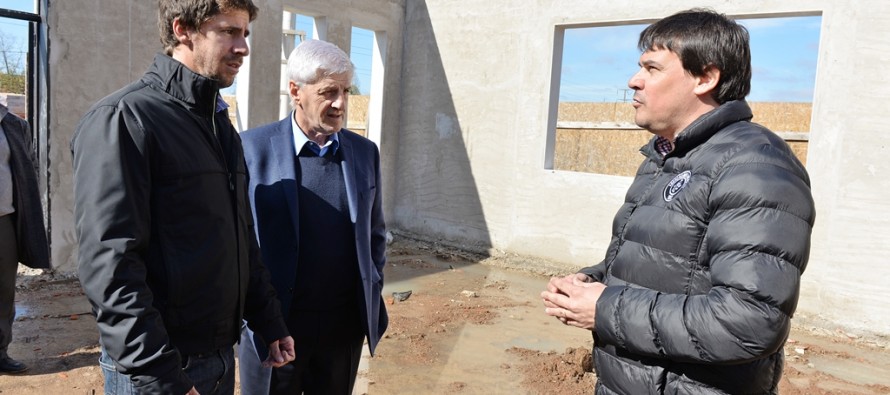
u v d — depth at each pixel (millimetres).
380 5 8656
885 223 5398
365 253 2639
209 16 1834
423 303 6055
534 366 4539
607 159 14773
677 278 1627
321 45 2504
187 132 1854
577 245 7434
